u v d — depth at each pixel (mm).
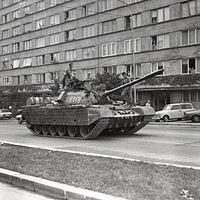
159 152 11727
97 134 16641
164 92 38250
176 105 32344
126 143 14680
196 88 34469
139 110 17922
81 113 16469
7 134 20656
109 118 16031
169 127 24734
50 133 19188
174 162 9609
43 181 7000
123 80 33156
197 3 34875
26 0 57219
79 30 47406
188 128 23484
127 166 8328
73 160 9406
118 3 42281
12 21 60344
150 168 8039
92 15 45469
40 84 53625
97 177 7207
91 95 18219
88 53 46219
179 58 36031
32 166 8633
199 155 10953
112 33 42750
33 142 15844
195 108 33750
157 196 5691
